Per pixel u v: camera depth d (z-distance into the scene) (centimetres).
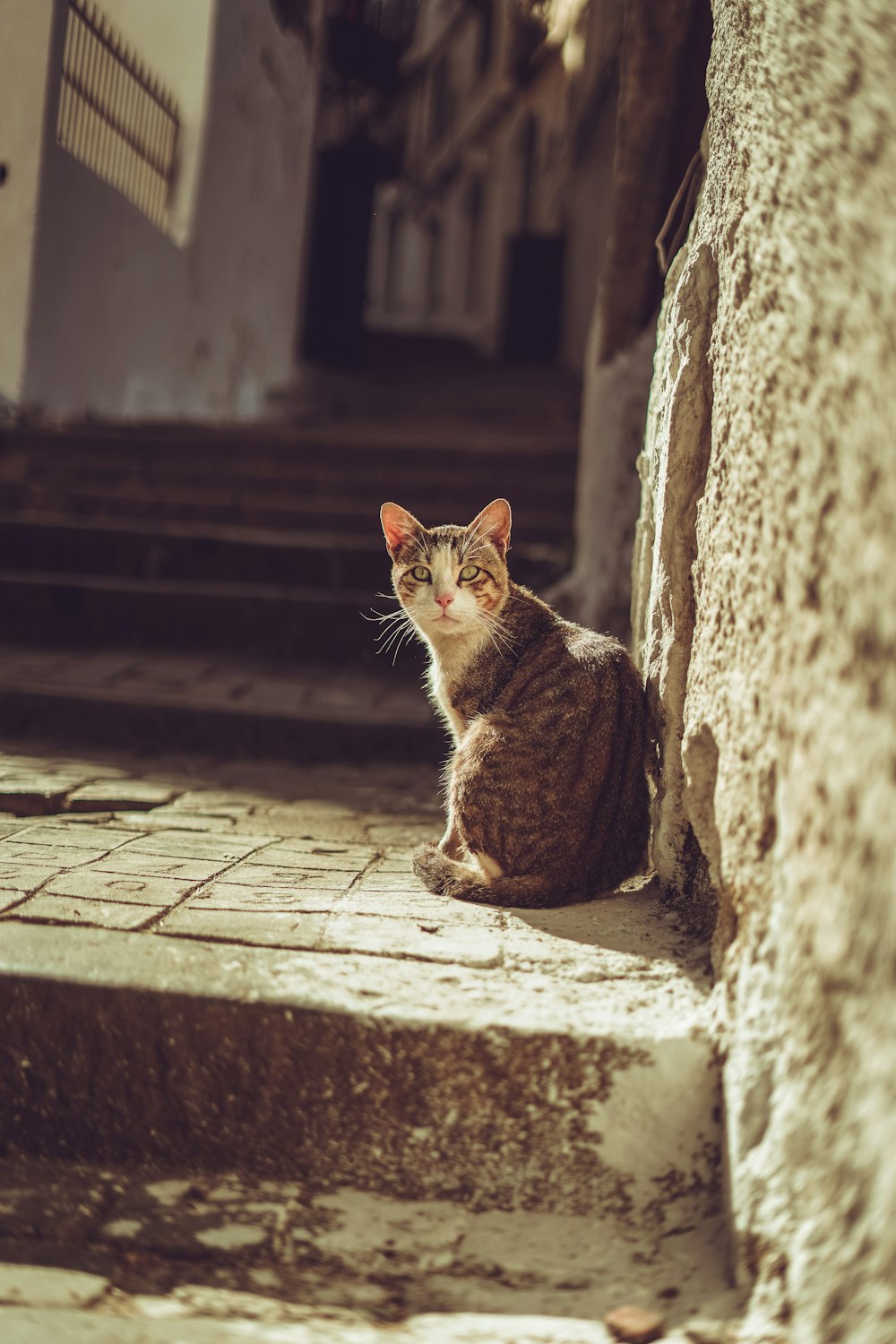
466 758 296
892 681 148
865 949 154
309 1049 219
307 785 451
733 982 210
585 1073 212
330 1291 190
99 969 227
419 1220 210
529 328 1736
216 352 1177
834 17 186
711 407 261
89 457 808
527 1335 179
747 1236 181
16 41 777
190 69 1064
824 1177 163
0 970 226
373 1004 219
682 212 383
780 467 194
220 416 1195
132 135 966
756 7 225
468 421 1162
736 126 238
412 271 2145
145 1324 177
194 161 1073
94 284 886
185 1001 221
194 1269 194
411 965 235
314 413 1262
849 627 161
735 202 234
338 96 1567
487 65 2044
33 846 320
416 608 338
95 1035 224
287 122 1338
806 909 174
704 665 240
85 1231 203
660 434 296
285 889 285
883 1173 147
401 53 1466
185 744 509
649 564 325
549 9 1579
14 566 680
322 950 240
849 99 176
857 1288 150
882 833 149
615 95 1289
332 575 673
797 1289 164
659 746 283
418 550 343
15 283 787
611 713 286
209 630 629
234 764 490
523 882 278
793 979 179
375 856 331
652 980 231
